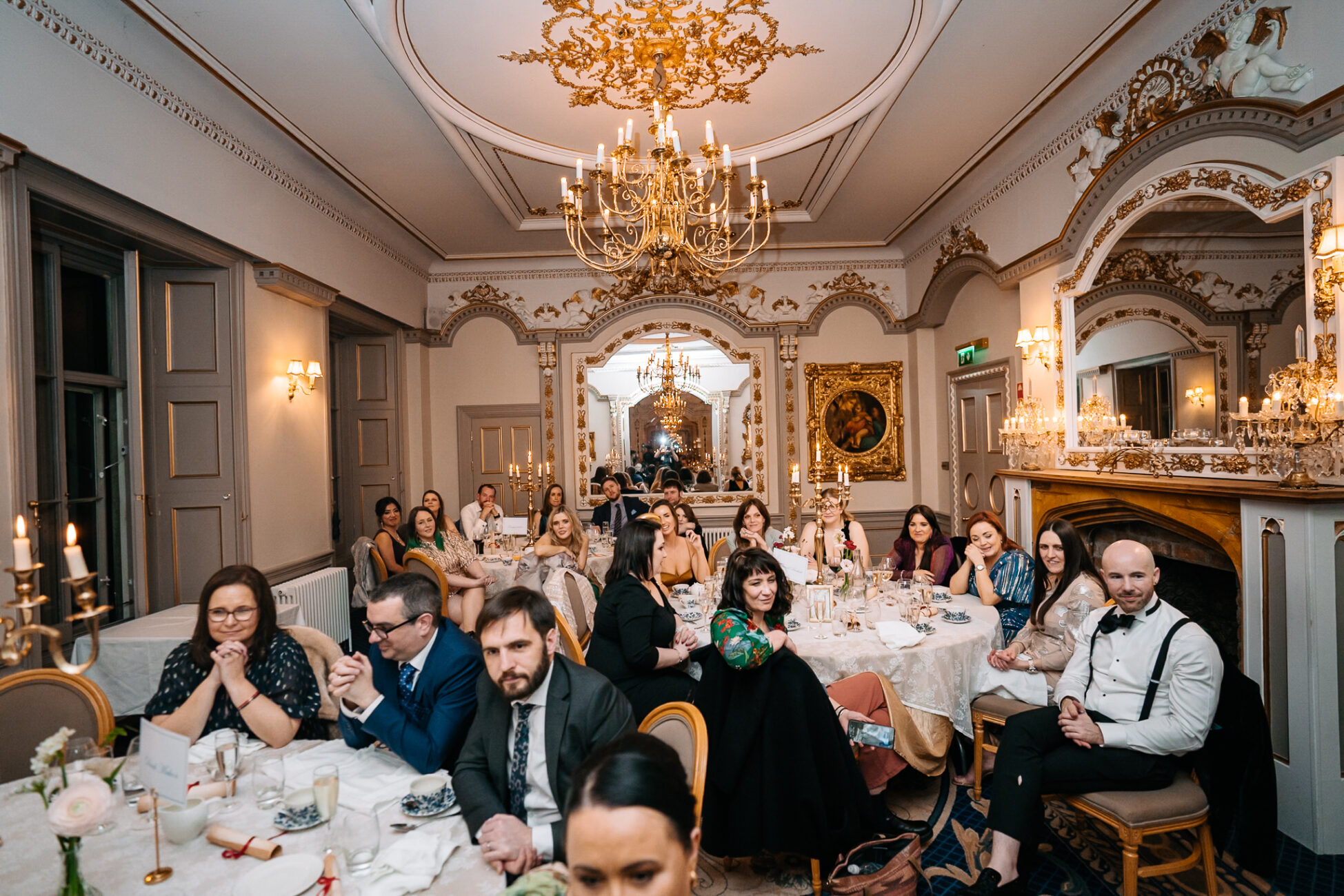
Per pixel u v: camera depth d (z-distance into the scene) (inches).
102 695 93.7
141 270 199.0
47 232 162.9
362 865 60.7
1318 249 122.6
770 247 348.8
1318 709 115.5
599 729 79.4
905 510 354.0
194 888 58.8
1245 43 145.9
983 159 245.4
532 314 362.3
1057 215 218.2
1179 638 99.5
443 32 162.6
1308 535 116.5
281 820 67.9
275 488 223.5
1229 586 156.9
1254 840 98.6
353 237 281.1
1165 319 166.1
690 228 314.8
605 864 39.6
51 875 61.1
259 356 215.9
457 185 261.9
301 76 184.1
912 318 342.6
